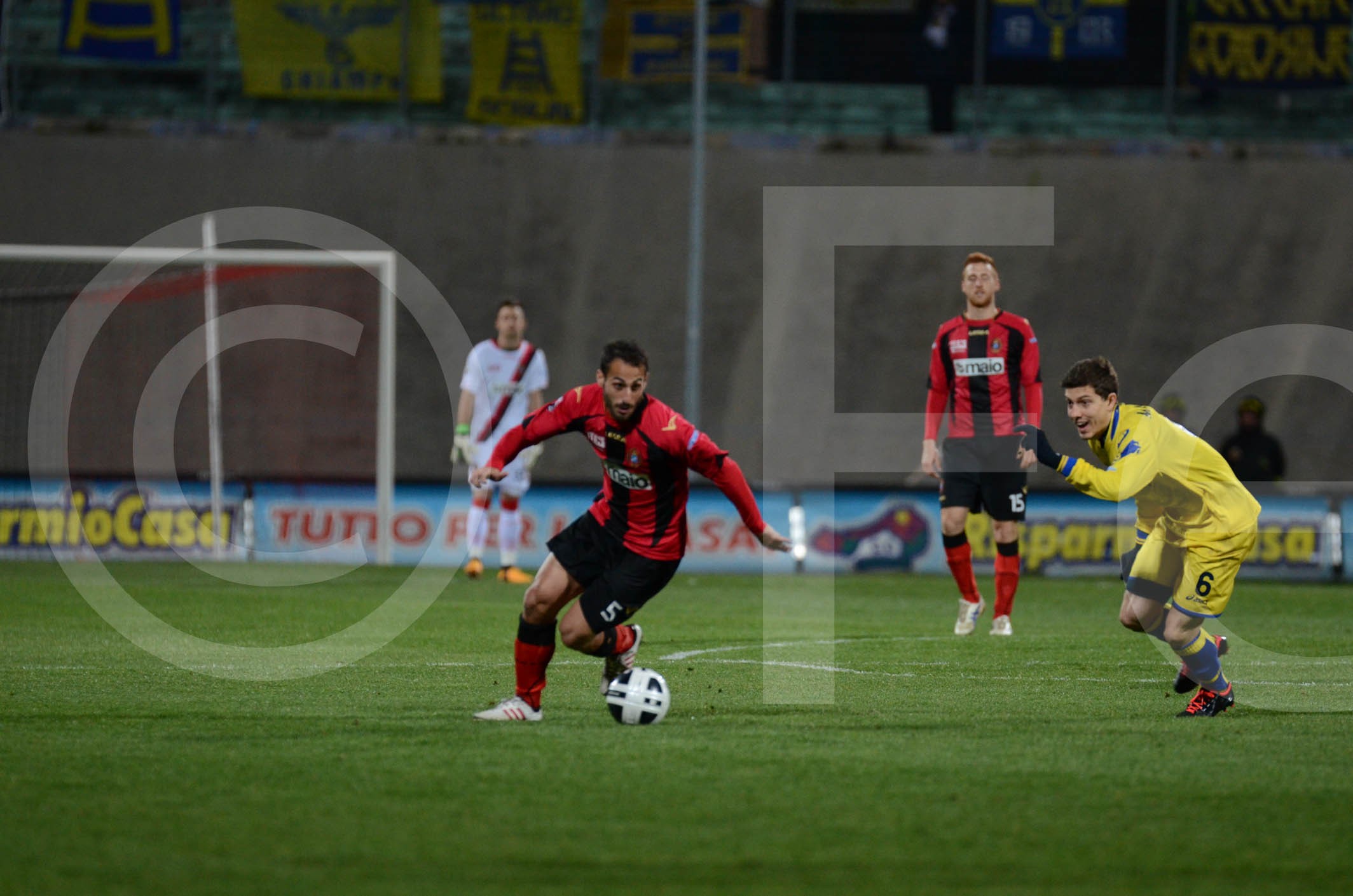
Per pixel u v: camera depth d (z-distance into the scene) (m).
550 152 75.38
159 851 13.87
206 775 17.22
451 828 14.77
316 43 76.31
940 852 14.02
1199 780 17.28
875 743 19.52
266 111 77.62
